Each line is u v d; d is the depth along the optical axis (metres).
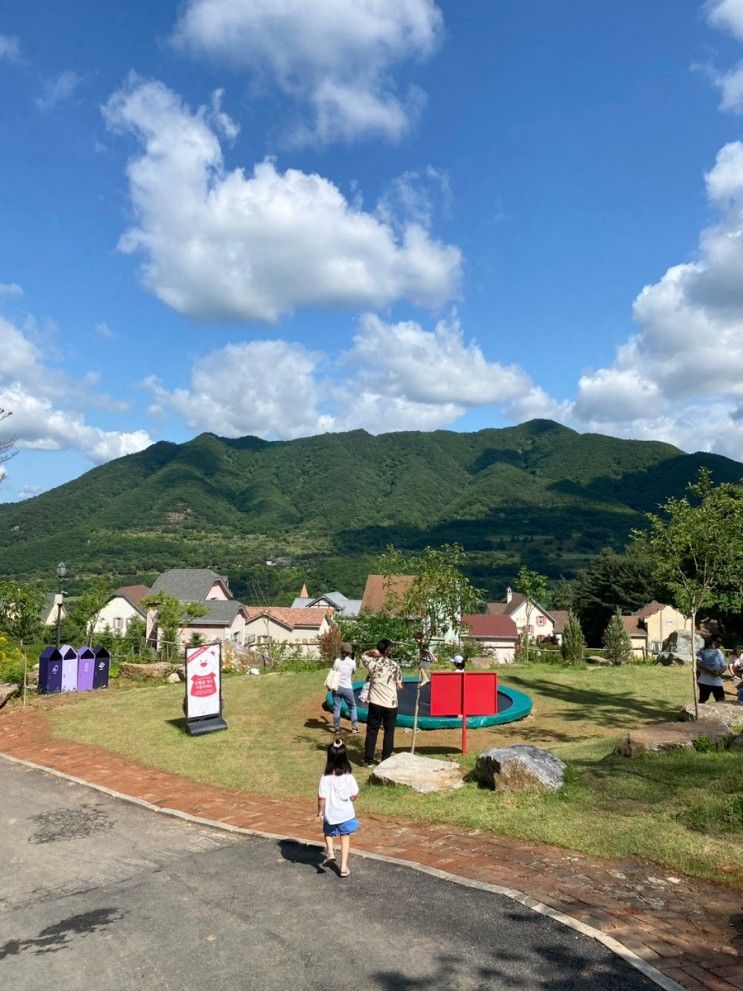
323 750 11.34
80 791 9.67
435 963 4.34
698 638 24.58
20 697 17.39
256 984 4.26
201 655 13.05
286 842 7.05
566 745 10.85
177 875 6.32
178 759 11.16
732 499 12.47
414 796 8.34
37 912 5.71
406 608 10.98
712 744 8.87
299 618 74.75
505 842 6.56
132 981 4.44
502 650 65.62
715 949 4.43
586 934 4.62
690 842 6.11
